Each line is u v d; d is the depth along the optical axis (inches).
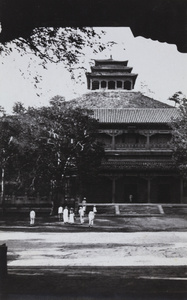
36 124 2389.3
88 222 2069.4
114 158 3176.7
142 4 499.8
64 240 1309.1
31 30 540.7
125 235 1517.0
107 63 4072.3
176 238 1405.0
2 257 604.1
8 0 511.5
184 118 2679.6
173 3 496.4
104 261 842.8
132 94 3959.2
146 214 2396.7
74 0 501.7
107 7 506.6
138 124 3206.2
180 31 517.3
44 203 2719.0
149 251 1025.5
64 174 2367.1
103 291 528.7
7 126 2429.9
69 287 550.6
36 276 636.1
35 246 1141.7
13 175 2568.9
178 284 580.7
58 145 2326.5
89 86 4097.0
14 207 2696.9
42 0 507.2
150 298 492.4
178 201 3019.2
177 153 2652.6
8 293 510.0
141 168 2994.6
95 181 2549.2
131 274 671.8
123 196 3048.7
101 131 3211.1
